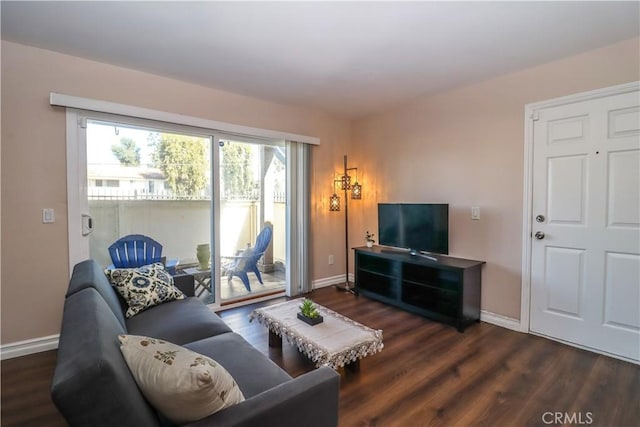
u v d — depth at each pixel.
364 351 1.94
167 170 3.12
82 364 0.75
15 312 2.38
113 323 1.21
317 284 4.25
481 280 3.09
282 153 3.94
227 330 1.93
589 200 2.45
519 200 2.82
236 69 2.79
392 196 3.96
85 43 2.33
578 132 2.49
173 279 2.51
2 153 2.31
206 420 0.91
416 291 3.39
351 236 4.54
